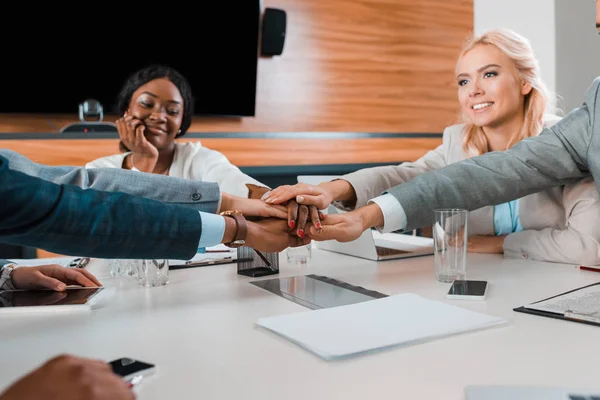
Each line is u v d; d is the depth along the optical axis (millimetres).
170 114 2691
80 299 1007
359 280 1169
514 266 1294
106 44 3406
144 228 922
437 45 4527
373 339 753
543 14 4160
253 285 1137
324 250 1586
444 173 1386
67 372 427
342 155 3979
